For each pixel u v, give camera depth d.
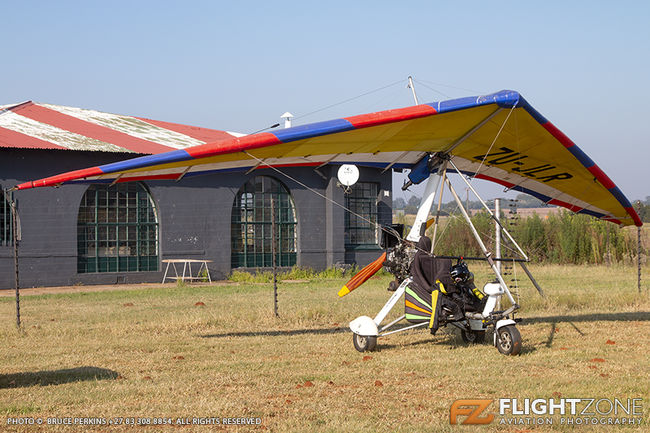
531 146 9.41
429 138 8.95
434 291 8.73
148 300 16.39
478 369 7.40
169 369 7.62
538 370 7.36
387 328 9.78
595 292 16.06
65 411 5.81
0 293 18.81
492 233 13.26
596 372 7.23
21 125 22.58
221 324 11.49
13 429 5.29
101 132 23.91
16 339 9.99
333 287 19.72
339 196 25.41
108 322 11.98
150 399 6.20
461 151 9.71
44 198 20.61
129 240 22.38
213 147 7.88
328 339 9.80
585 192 11.05
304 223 25.23
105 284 21.56
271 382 6.89
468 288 8.99
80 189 21.22
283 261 25.14
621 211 11.84
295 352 8.73
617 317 11.88
